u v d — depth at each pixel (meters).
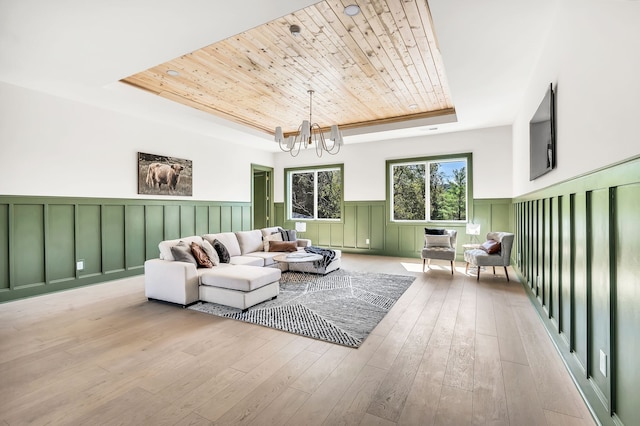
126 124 5.11
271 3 2.30
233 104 5.39
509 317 3.25
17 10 2.34
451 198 6.79
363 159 7.57
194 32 2.69
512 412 1.77
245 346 2.60
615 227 1.53
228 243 5.10
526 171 4.21
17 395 1.93
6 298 3.81
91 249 4.67
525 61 3.38
